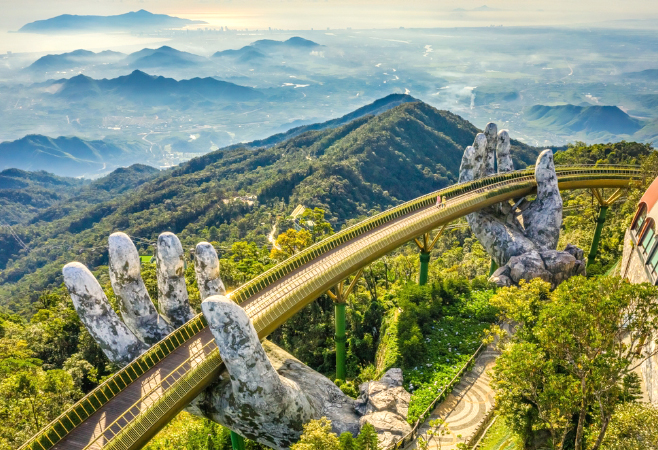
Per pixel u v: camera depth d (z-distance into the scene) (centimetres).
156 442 4709
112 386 3256
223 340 3250
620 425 2458
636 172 7562
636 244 5000
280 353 4562
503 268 6322
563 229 10562
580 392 2669
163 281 4272
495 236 6600
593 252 7512
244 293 4331
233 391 3472
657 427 2341
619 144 15350
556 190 6625
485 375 4597
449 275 6519
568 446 3394
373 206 19012
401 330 5219
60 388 4484
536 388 2947
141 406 3164
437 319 5588
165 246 4184
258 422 3550
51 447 2877
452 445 3725
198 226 19512
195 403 3812
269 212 18025
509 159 7456
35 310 13838
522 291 4225
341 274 4741
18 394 4391
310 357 6656
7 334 7619
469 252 11275
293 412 3609
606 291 2852
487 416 3978
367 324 6744
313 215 9162
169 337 3700
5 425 4028
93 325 3778
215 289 4272
